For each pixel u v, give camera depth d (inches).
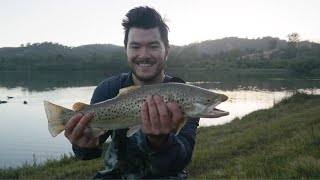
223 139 122.1
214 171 70.5
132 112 27.7
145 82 31.0
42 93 457.4
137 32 29.9
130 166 30.1
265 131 118.9
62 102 354.3
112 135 31.0
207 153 94.8
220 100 27.8
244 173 60.7
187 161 28.3
